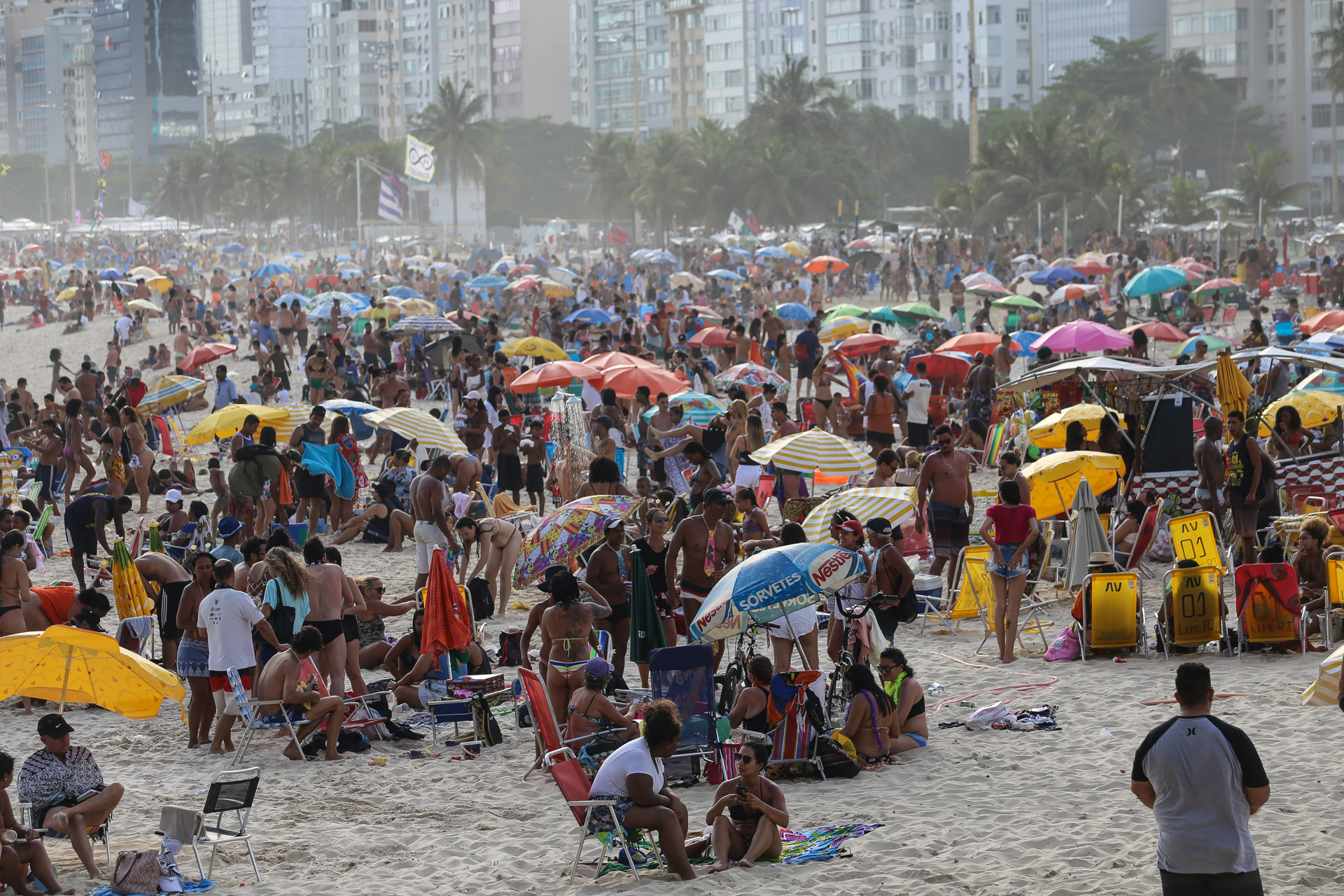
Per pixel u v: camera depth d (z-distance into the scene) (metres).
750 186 164.00
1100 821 14.82
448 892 14.16
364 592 23.48
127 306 86.62
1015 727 18.92
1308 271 85.50
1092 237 106.44
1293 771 15.98
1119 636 22.20
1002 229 127.44
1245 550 25.59
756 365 45.34
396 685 21.50
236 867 15.12
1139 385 32.75
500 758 19.31
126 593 23.09
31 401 51.25
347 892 14.24
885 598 21.31
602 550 21.11
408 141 151.62
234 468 32.31
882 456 28.88
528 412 46.75
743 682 18.72
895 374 49.34
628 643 21.17
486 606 24.91
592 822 14.47
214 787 14.45
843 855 14.44
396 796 17.72
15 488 39.34
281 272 96.88
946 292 94.38
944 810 15.70
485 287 91.56
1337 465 28.45
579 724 17.44
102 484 40.44
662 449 35.41
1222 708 18.89
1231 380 30.67
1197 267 77.31
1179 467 30.19
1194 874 10.15
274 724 19.20
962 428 43.41
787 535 21.12
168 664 22.55
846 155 170.75
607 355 42.50
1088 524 25.06
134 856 14.17
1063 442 30.91
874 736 17.70
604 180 189.38
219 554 26.52
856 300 95.69
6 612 22.53
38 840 14.32
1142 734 18.17
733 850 14.52
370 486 36.28
